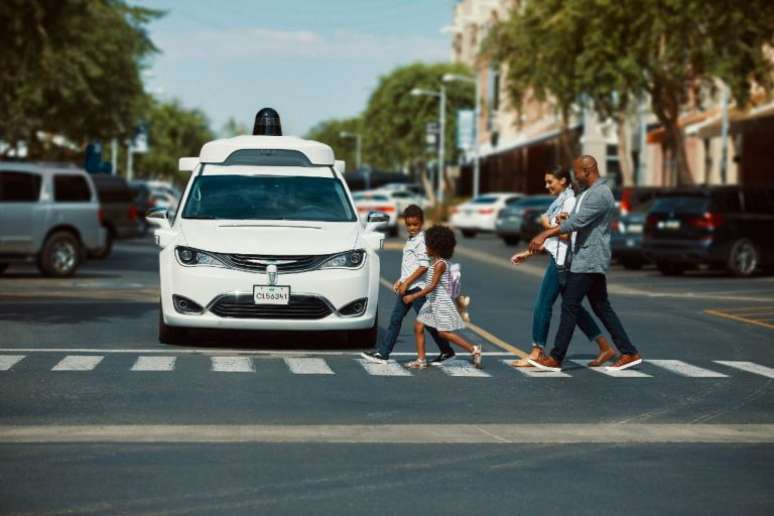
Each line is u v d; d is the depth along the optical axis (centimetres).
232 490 921
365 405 1318
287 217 1858
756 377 1590
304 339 1900
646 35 4328
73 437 1113
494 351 1812
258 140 1986
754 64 4281
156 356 1664
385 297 2761
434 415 1267
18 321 2088
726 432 1196
